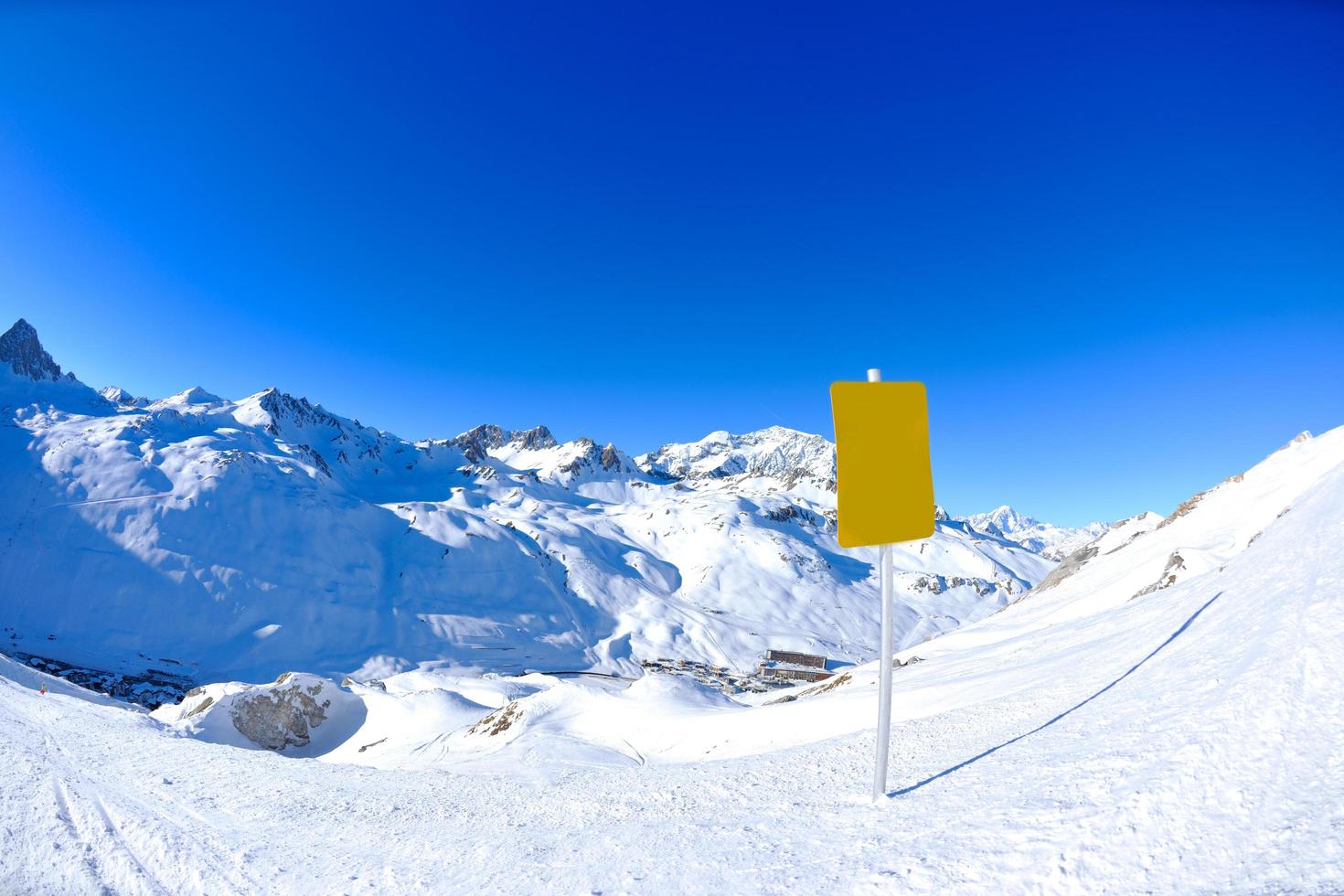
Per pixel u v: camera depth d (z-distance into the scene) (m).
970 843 4.36
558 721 40.56
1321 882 2.79
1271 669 5.11
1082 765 5.07
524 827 8.58
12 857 8.27
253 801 11.52
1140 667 8.35
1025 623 40.88
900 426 5.62
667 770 11.98
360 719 66.56
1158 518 60.06
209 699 63.34
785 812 6.58
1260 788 3.75
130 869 7.85
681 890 5.03
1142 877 3.44
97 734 18.91
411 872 7.07
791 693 52.66
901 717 17.42
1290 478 40.34
